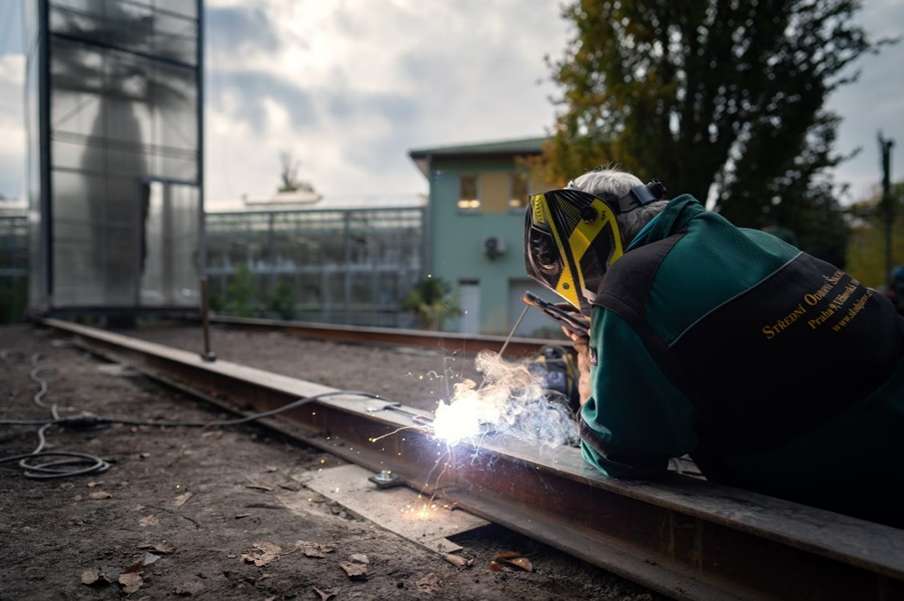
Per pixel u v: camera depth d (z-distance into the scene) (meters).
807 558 1.57
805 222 11.09
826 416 1.58
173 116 19.52
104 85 18.39
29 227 21.53
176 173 19.55
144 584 2.01
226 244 28.06
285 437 4.01
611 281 1.73
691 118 10.34
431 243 25.20
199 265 20.03
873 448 1.57
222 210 28.50
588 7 10.44
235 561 2.17
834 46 10.07
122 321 18.56
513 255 24.73
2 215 32.44
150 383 6.85
